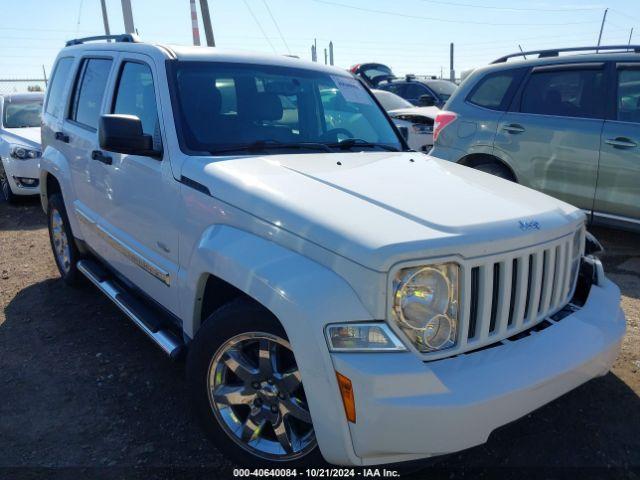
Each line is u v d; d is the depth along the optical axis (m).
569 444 2.89
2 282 5.29
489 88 6.46
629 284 5.04
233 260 2.46
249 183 2.64
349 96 4.09
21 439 2.95
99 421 3.11
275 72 3.77
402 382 2.01
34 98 9.96
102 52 4.26
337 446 2.12
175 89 3.27
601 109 5.59
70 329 4.25
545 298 2.53
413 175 2.98
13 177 8.52
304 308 2.11
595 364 2.49
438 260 2.12
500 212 2.46
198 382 2.66
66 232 4.82
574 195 5.78
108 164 3.70
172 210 3.04
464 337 2.20
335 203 2.42
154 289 3.35
